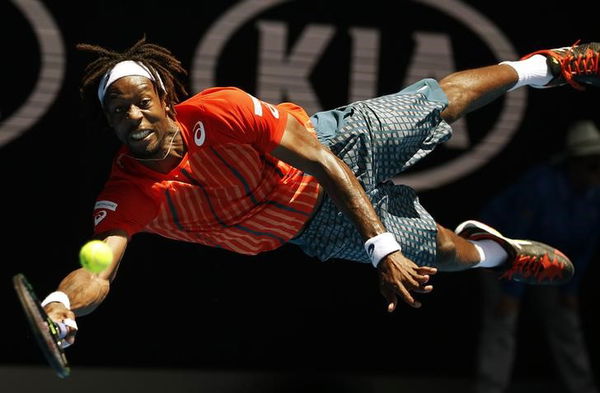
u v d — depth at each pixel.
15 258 22.47
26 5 22.05
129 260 23.08
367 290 23.69
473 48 23.06
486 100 15.73
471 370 23.88
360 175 14.49
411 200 15.38
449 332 23.84
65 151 22.38
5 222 22.36
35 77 22.16
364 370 23.73
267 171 13.71
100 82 13.13
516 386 23.94
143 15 22.30
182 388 23.17
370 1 22.83
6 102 22.14
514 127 23.34
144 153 13.02
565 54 16.22
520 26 23.09
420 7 22.94
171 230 14.27
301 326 23.56
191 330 23.31
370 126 14.55
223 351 23.42
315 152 13.13
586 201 21.67
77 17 22.16
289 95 22.69
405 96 15.07
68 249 22.55
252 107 13.01
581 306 23.95
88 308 12.30
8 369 22.88
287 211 14.13
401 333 23.77
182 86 13.70
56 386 22.89
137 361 23.23
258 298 23.44
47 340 10.70
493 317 22.09
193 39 22.45
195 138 13.20
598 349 23.97
